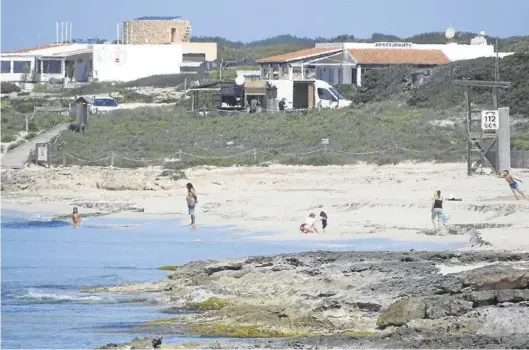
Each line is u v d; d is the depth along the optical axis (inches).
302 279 3166.8
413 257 3388.3
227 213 5826.8
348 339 2388.0
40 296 3467.0
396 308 2536.9
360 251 3757.4
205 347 2388.0
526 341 2203.5
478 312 2438.5
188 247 4618.6
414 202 5472.4
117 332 2822.3
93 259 4345.5
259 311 2832.2
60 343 2699.3
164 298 3344.0
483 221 4768.7
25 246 4788.4
